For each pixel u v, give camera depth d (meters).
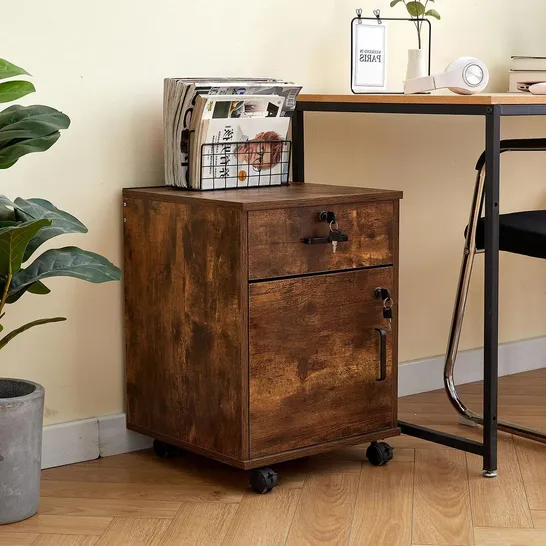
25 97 2.28
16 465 2.04
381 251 2.34
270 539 1.98
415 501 2.17
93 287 2.43
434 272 3.09
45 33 2.29
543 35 3.25
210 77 2.54
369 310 2.33
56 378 2.40
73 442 2.42
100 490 2.25
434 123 3.02
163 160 2.50
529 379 3.21
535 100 2.23
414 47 2.96
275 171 2.47
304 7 2.72
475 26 3.08
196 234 2.21
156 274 2.33
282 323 2.19
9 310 2.31
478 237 2.53
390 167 2.95
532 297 3.34
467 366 3.17
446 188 3.07
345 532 2.01
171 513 2.11
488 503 2.16
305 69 2.75
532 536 1.99
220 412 2.22
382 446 2.40
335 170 2.85
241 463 2.17
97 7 2.35
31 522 2.07
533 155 3.26
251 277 2.13
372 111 2.42
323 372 2.27
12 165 2.13
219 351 2.19
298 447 2.25
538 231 2.37
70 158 2.35
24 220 1.98
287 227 2.17
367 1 2.85
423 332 3.09
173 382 2.33
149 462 2.44
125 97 2.42
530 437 2.56
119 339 2.48
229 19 2.58
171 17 2.47
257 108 2.39
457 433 2.66
